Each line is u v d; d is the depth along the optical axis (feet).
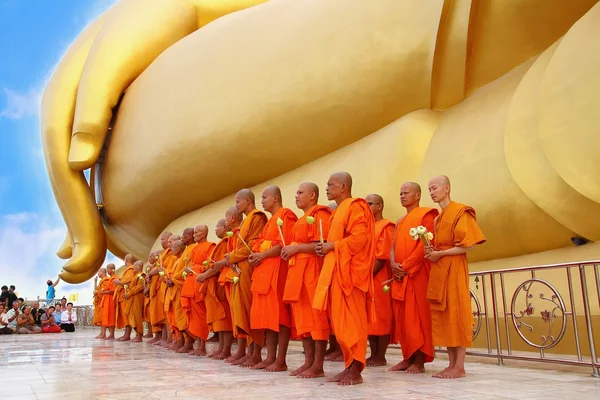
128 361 23.48
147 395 14.14
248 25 35.53
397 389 14.44
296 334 19.36
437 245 17.28
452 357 16.98
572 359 17.56
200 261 26.02
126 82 44.55
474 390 14.10
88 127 43.21
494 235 23.15
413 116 27.91
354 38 29.30
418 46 27.25
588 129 19.34
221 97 34.96
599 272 18.99
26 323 55.06
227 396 13.71
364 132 30.09
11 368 20.94
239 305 21.03
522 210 21.98
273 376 17.61
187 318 26.86
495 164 23.12
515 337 21.01
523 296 21.18
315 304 15.64
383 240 20.77
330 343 23.68
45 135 46.29
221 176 36.40
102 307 41.93
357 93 29.14
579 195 20.01
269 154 33.40
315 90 30.50
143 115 40.60
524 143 22.04
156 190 40.45
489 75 27.02
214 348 30.40
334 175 17.34
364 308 15.78
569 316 19.33
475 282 22.89
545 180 21.07
